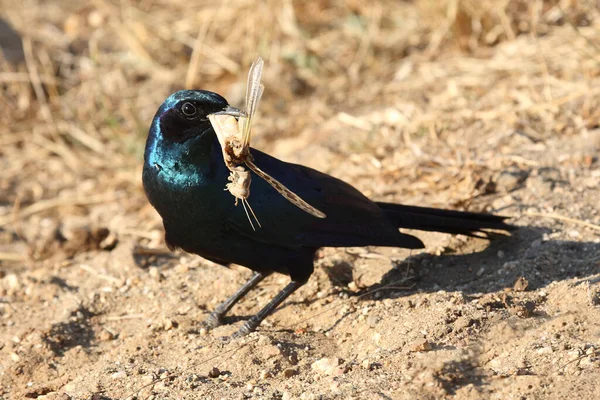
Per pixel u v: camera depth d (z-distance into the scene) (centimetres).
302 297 1059
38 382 965
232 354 924
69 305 1106
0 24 1922
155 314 1070
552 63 1522
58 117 1762
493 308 939
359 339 945
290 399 820
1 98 1811
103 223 1393
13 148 1705
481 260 1069
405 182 1273
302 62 1762
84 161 1641
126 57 1869
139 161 1586
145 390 879
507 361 827
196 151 930
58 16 2075
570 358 805
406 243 993
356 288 1057
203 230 960
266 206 962
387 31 1811
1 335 1057
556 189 1182
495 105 1438
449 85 1534
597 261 1005
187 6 2000
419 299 984
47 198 1526
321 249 1152
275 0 1823
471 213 1052
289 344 941
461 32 1670
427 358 815
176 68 1855
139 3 2048
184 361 937
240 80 1745
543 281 993
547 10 1680
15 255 1290
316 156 1427
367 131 1468
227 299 1040
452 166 1254
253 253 983
